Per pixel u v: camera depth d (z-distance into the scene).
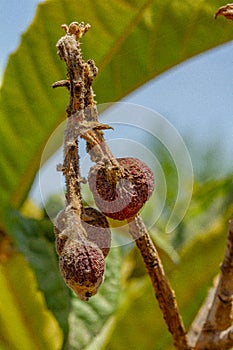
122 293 0.65
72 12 0.69
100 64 0.71
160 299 0.55
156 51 0.71
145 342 0.63
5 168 0.69
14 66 0.70
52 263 0.64
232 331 0.55
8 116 0.70
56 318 0.63
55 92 0.70
